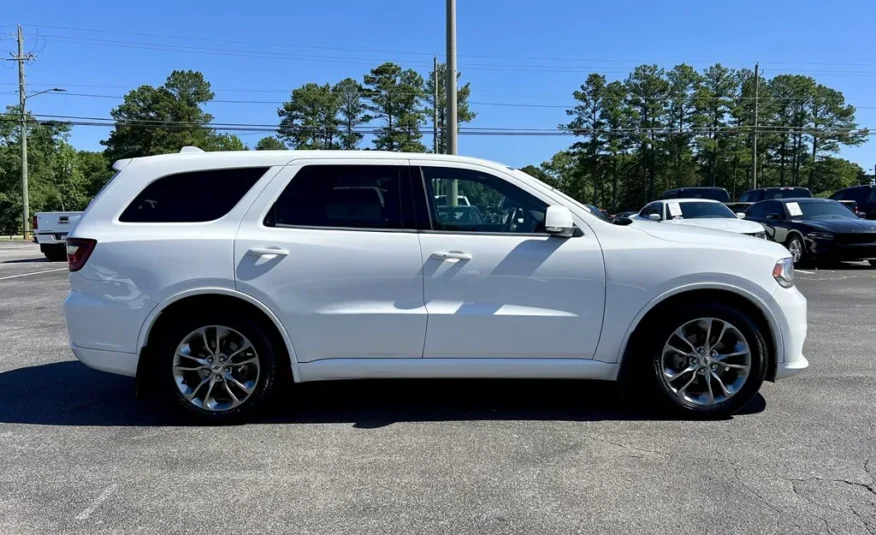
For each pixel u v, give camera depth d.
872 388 4.89
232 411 4.17
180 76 65.81
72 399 4.79
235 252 4.05
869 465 3.50
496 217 4.22
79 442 3.93
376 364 4.17
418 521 2.95
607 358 4.19
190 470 3.51
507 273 4.10
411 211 4.17
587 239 4.15
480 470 3.48
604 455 3.66
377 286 4.09
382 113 61.94
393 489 3.27
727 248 4.12
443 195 4.21
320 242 4.08
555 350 4.17
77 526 2.92
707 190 22.19
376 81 61.47
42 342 6.77
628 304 4.11
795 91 75.69
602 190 74.50
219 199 4.19
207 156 4.29
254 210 4.15
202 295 4.10
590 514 2.99
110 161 66.06
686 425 4.13
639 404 4.56
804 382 5.05
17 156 59.66
